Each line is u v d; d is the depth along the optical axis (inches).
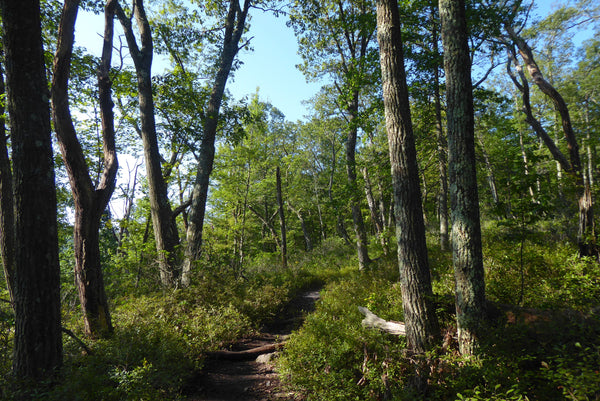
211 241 613.9
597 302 174.1
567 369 106.3
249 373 227.1
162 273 386.0
